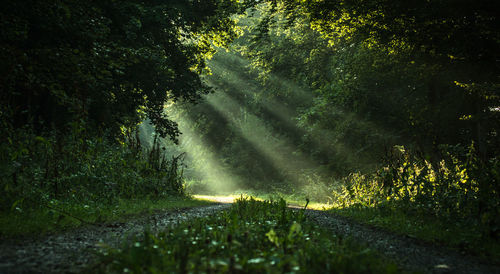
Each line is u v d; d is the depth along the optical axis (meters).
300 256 3.98
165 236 5.12
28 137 10.08
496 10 11.28
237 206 10.34
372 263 4.00
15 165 8.36
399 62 18.64
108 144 14.94
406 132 22.50
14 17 11.08
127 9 15.78
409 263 4.58
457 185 8.65
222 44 23.09
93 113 16.38
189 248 4.21
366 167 22.36
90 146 11.45
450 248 5.75
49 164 9.90
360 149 24.27
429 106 20.30
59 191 9.27
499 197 7.02
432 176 9.55
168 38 19.50
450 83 18.33
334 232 6.72
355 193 12.97
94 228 6.53
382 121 23.19
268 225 6.43
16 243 4.89
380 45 16.66
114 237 5.71
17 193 7.73
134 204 10.88
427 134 20.27
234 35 22.47
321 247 4.69
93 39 13.23
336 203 15.48
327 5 14.65
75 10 12.79
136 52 14.88
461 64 15.33
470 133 20.50
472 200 7.82
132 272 3.34
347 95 22.73
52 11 12.00
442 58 16.02
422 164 9.94
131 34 15.28
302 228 6.54
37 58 12.05
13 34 11.04
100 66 13.20
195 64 22.23
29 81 11.52
